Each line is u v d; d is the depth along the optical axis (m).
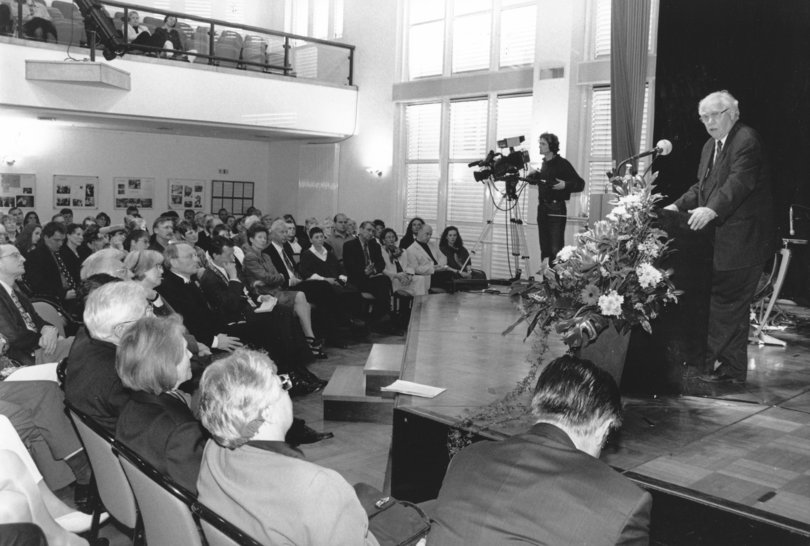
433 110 11.88
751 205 3.16
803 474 2.24
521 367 3.71
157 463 2.11
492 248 10.90
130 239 6.29
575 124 9.47
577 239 2.93
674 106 7.68
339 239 9.95
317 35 13.66
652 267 2.66
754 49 7.05
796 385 3.24
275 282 7.21
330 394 4.78
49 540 1.99
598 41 9.34
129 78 9.53
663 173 7.80
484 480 1.56
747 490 2.12
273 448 1.75
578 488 1.48
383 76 12.27
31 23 9.19
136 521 2.42
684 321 3.05
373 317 8.35
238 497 1.66
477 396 3.17
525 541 1.46
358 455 4.17
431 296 6.60
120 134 12.83
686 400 3.01
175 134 13.22
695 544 2.07
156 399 2.29
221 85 10.78
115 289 2.84
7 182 11.73
